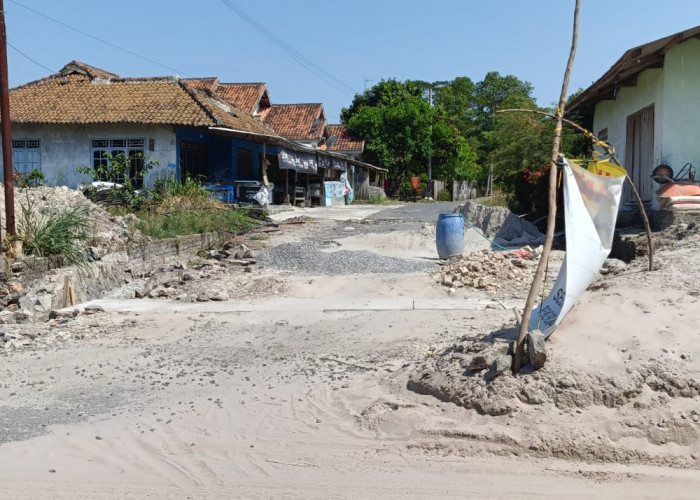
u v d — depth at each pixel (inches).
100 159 906.1
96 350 335.9
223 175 998.4
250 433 226.4
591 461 199.0
